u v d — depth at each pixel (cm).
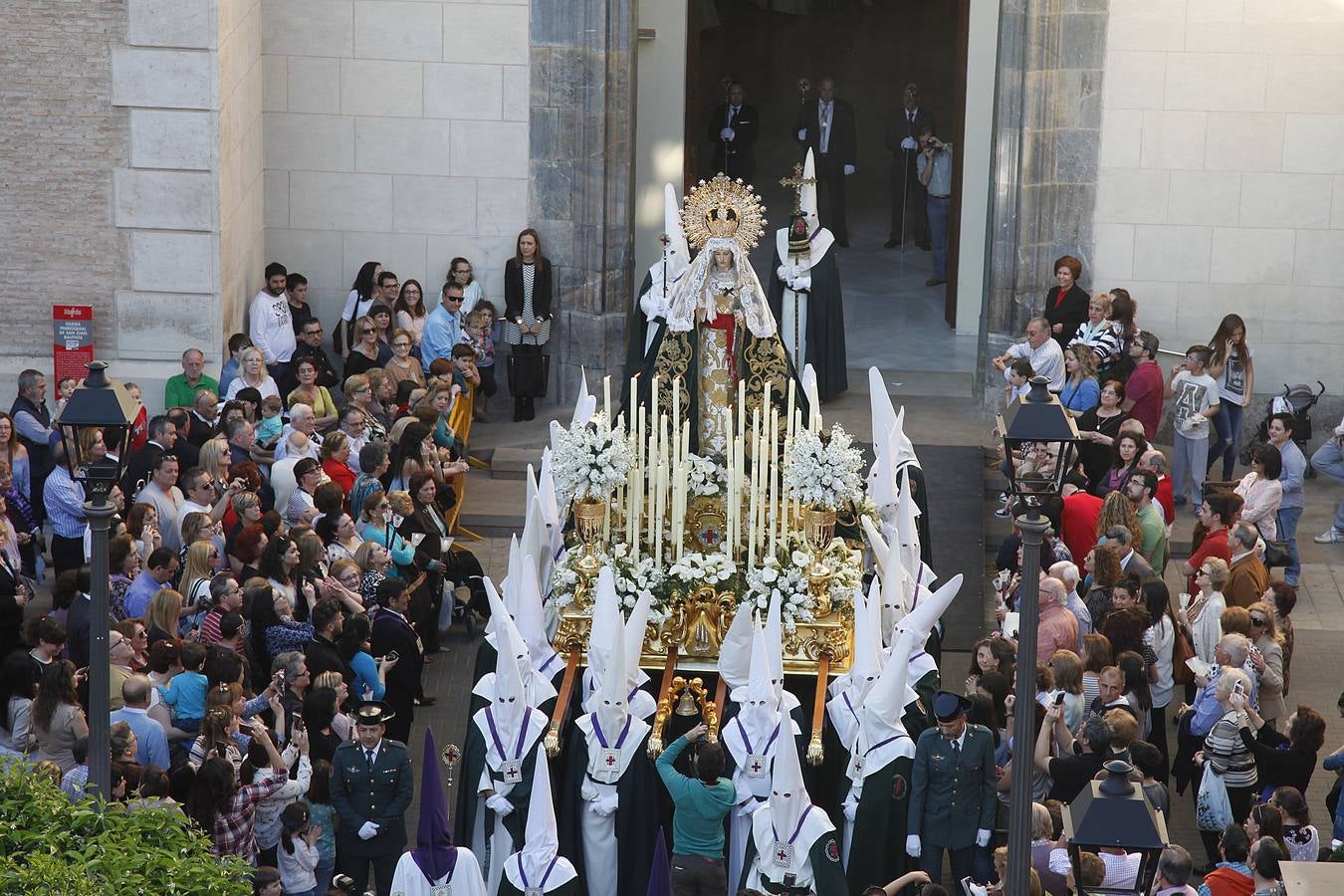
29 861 1029
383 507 2006
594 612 1595
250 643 1762
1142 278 2664
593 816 1580
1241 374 2508
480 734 1605
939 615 1678
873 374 1942
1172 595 2266
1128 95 2608
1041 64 2592
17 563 1967
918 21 3709
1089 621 1850
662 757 1543
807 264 2622
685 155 2986
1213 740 1664
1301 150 2608
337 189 2727
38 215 2409
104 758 1241
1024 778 1129
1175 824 1809
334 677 1644
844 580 1723
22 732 1611
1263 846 1360
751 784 1556
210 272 2434
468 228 2731
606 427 1748
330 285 2758
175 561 1825
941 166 3216
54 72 2367
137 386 2342
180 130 2389
